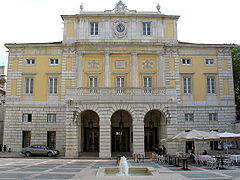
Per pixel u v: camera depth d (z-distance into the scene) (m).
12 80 39.88
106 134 32.53
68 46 40.03
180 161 26.97
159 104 33.38
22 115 39.16
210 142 38.31
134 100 33.22
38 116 39.03
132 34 40.09
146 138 38.56
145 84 39.31
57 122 38.84
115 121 38.69
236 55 48.62
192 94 39.50
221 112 39.34
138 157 30.38
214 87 40.12
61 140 38.44
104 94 33.34
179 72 39.78
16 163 27.06
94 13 40.47
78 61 39.44
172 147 33.41
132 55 39.31
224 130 39.00
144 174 18.66
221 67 40.44
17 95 39.44
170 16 40.91
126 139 38.50
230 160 24.77
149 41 40.06
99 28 40.28
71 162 28.19
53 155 34.62
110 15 40.25
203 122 38.97
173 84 39.41
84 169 21.67
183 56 40.22
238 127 37.50
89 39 39.94
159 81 39.03
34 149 34.59
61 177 17.17
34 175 18.20
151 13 40.84
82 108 33.16
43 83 39.69
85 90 33.59
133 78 38.75
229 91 39.97
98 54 39.56
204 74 40.09
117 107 33.03
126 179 14.57
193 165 25.05
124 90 33.56
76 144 32.88
